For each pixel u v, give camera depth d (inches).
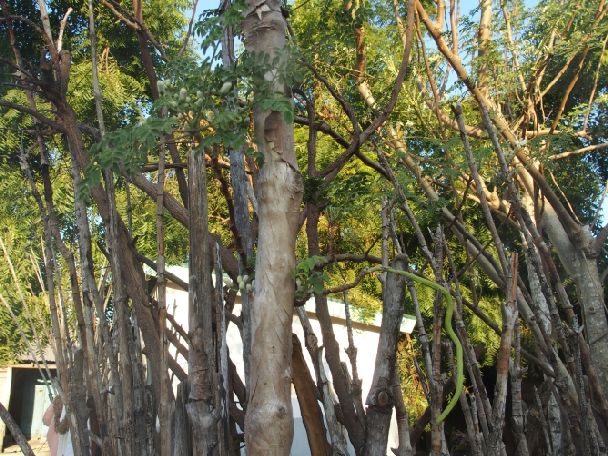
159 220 99.8
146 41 138.0
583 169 296.4
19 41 210.1
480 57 237.5
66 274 190.5
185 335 110.3
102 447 106.0
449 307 87.0
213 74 85.3
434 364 91.8
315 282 85.5
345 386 103.2
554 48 241.3
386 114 117.0
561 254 189.0
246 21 89.2
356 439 99.7
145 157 86.4
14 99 227.8
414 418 328.2
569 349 119.0
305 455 238.2
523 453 96.6
